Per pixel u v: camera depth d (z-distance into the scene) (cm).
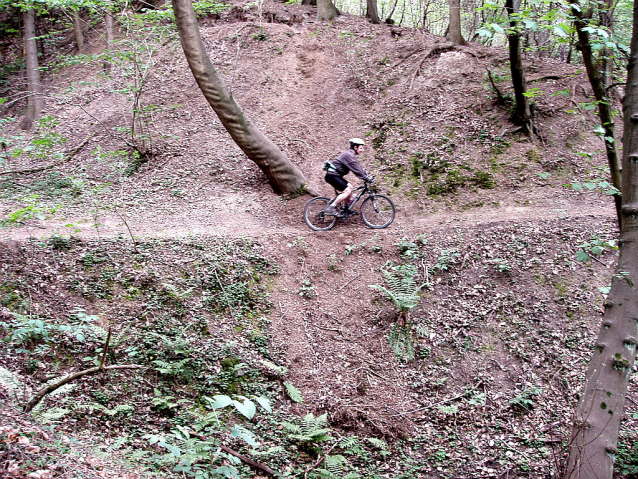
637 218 445
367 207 1107
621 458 614
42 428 493
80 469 443
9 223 876
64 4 1371
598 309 800
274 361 780
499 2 555
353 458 660
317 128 1435
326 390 753
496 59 1473
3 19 2094
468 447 674
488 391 745
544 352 769
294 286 912
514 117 1249
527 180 1126
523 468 630
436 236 982
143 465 534
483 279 885
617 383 430
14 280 779
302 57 1678
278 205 1155
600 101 495
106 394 664
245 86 1583
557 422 680
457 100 1366
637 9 452
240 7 1900
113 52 1525
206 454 450
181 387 709
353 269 948
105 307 780
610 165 513
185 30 1077
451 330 827
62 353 700
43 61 1975
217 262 893
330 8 1875
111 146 1396
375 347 824
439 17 2141
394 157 1256
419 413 727
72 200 1155
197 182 1245
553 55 1809
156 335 729
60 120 1552
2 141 1123
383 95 1480
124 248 880
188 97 1549
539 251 901
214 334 792
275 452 645
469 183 1141
